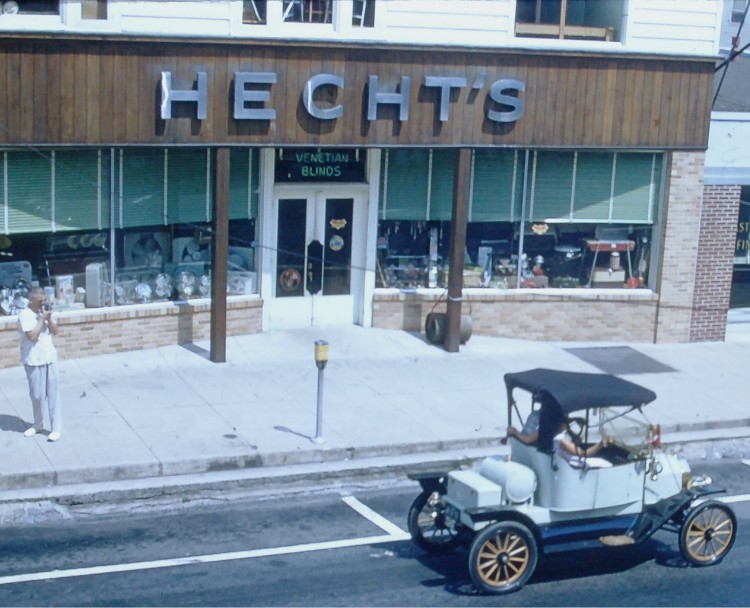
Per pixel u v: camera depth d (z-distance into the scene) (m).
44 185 16.09
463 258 18.03
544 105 17.95
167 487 12.59
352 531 11.82
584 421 10.95
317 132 16.83
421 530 11.12
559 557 11.41
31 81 15.15
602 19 18.80
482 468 10.87
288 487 13.09
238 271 18.23
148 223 17.14
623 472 10.92
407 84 17.02
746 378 17.95
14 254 16.17
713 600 10.43
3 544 11.09
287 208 18.33
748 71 23.02
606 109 18.33
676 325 19.86
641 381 17.45
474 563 10.20
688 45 18.56
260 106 16.38
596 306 19.56
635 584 10.76
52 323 13.33
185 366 16.73
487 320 19.19
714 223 19.69
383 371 17.11
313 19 16.72
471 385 16.70
